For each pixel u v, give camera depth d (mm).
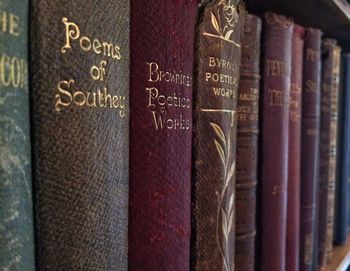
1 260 85
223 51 159
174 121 136
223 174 162
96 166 106
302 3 270
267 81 218
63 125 99
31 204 95
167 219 135
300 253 276
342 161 348
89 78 103
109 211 110
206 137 156
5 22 85
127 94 118
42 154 98
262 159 221
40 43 96
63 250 101
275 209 227
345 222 359
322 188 310
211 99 156
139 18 125
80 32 101
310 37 266
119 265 114
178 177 139
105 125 108
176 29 134
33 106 97
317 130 279
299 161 260
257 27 205
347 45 422
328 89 307
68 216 102
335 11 290
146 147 129
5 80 85
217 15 155
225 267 165
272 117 221
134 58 126
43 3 95
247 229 209
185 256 144
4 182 85
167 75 133
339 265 316
